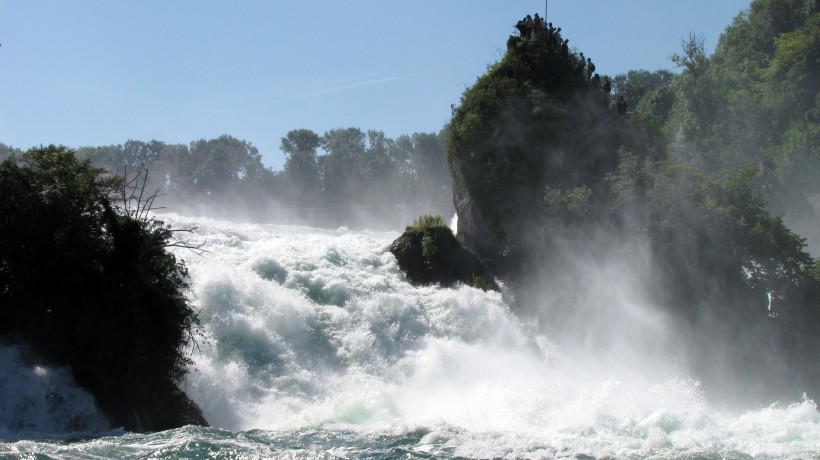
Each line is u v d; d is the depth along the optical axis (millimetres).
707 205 37844
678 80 89000
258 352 27484
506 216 41875
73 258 22188
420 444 20516
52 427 20594
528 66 46062
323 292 32375
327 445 20172
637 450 20688
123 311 22516
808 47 85625
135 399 22094
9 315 21891
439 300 35406
